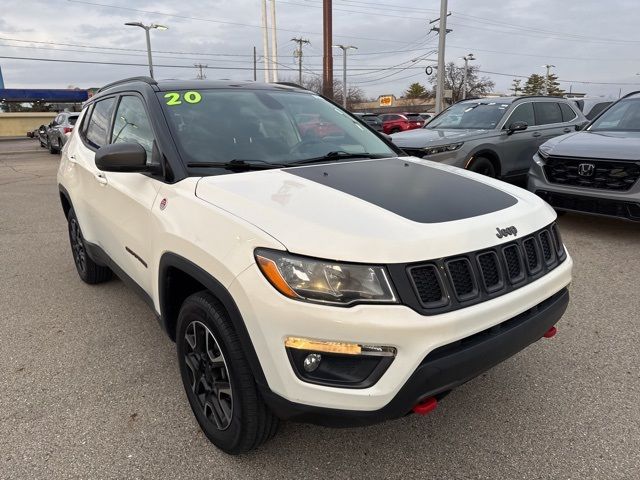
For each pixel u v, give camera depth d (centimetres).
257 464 240
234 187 243
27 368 329
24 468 239
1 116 4294
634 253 542
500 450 248
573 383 303
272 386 201
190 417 277
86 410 283
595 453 244
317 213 212
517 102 834
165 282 264
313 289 190
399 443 254
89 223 401
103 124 395
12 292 461
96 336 372
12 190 1081
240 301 203
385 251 192
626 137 595
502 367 322
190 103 311
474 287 207
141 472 236
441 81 2270
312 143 323
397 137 800
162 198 268
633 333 363
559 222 685
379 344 187
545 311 238
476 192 259
